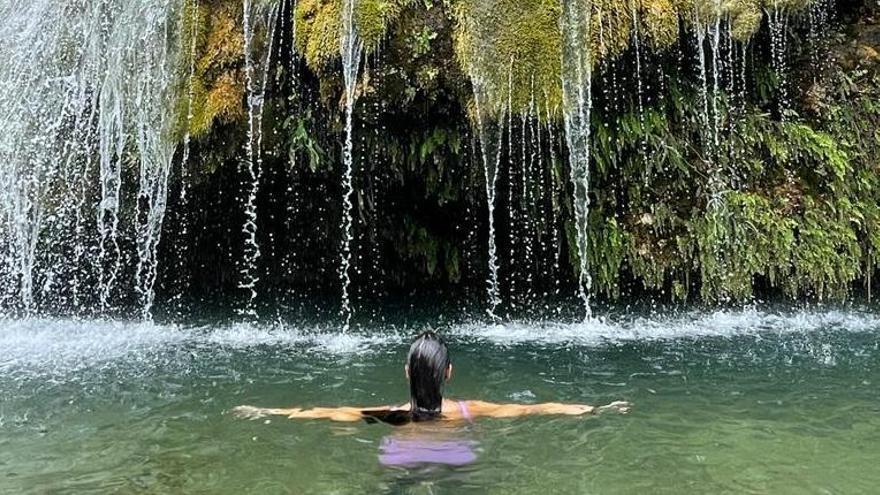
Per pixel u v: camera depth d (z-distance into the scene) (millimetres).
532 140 7469
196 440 4809
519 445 4523
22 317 8219
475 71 7109
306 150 7527
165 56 7590
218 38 7508
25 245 8367
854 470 4316
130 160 7777
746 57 8297
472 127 7301
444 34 7086
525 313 8359
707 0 7703
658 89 7969
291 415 4973
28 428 5062
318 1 7145
